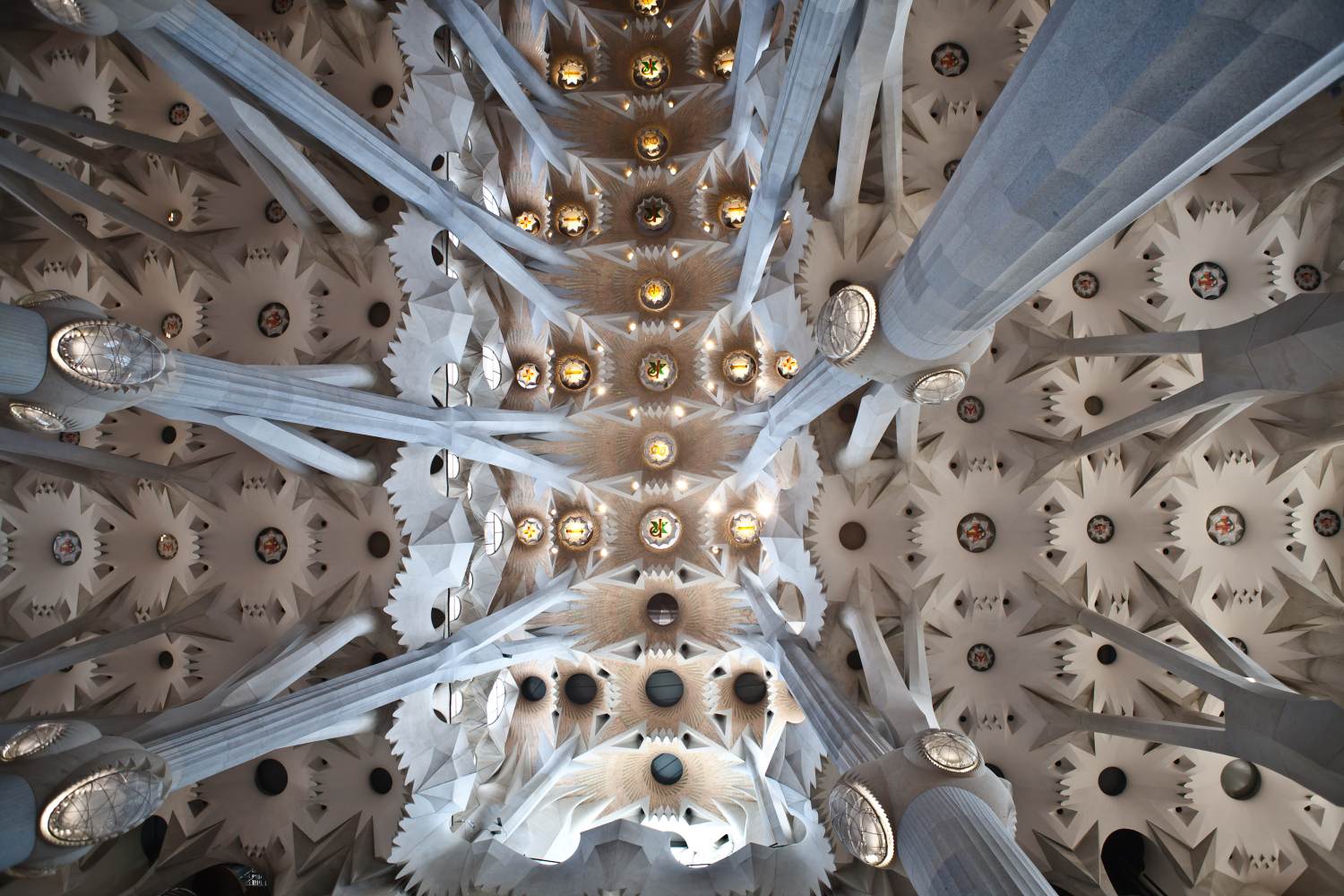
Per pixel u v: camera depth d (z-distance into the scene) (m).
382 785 17.00
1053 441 16.17
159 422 17.52
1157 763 15.71
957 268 7.31
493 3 20.11
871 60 12.79
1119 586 15.97
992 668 16.41
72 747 9.12
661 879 17.44
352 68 17.42
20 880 14.77
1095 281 16.52
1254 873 15.25
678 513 22.28
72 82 17.55
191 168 16.67
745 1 17.38
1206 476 15.68
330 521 16.89
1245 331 10.78
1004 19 16.64
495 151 21.33
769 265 18.92
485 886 17.25
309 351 16.98
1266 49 3.61
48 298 9.36
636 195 22.53
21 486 17.94
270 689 13.77
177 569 17.25
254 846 16.89
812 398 14.58
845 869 16.05
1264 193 15.57
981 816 8.45
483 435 18.27
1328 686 14.94
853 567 16.47
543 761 21.75
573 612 22.12
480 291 20.89
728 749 21.67
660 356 22.33
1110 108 4.44
